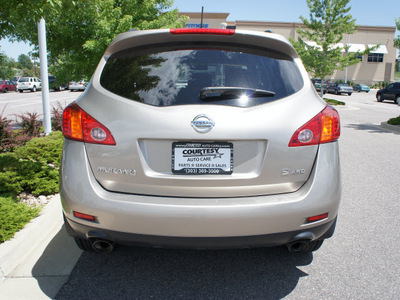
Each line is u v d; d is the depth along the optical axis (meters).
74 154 2.32
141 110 2.24
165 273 2.78
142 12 8.97
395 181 5.46
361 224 3.79
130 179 2.25
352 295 2.53
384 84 55.59
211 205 2.18
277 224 2.23
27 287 2.54
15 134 6.36
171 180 2.23
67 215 2.38
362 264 2.96
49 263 2.86
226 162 2.25
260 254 3.10
